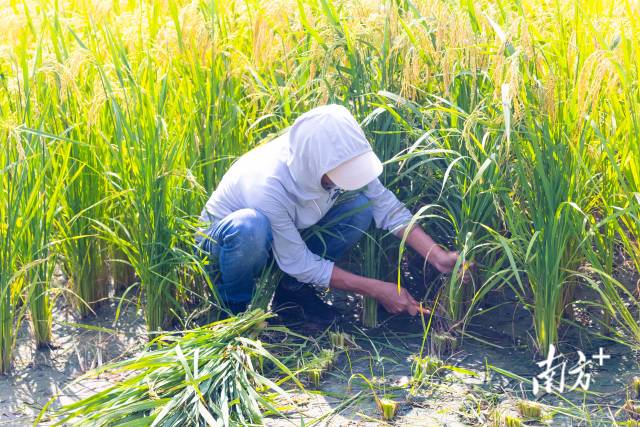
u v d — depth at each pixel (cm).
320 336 407
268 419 338
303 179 374
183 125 429
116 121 392
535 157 364
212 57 420
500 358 386
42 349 404
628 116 366
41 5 461
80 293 433
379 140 413
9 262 375
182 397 324
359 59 414
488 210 387
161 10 489
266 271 418
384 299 400
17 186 385
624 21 401
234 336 368
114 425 321
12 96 433
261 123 454
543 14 411
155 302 410
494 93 355
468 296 411
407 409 343
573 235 377
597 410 338
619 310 372
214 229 397
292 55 444
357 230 411
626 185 379
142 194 396
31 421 343
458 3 414
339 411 343
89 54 391
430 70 408
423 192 413
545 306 372
